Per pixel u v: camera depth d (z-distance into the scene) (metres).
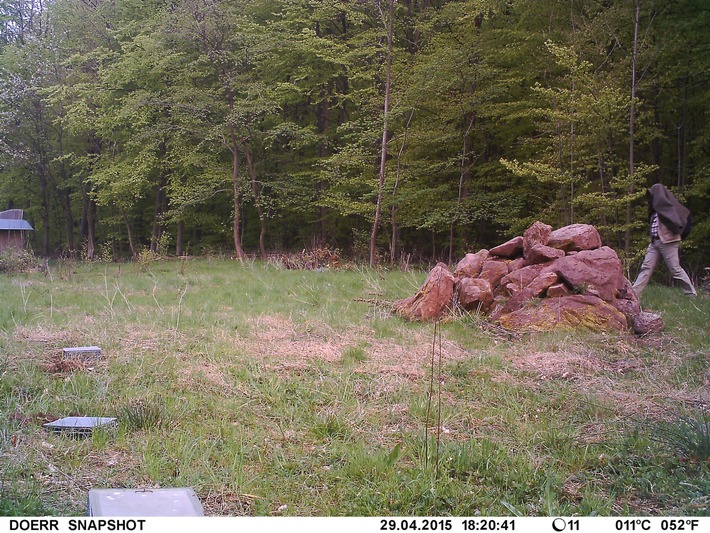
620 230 14.83
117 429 4.79
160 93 23.09
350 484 4.04
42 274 15.83
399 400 5.74
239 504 3.75
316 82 23.47
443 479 4.07
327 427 5.00
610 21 15.18
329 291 11.91
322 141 23.53
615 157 16.12
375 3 18.67
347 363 6.92
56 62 26.22
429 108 19.56
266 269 16.52
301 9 22.30
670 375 6.64
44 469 4.07
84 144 27.69
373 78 20.64
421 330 8.64
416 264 18.81
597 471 4.36
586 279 8.85
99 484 3.91
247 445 4.60
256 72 22.91
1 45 30.75
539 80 18.98
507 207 19.25
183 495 3.46
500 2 17.83
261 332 8.29
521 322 8.55
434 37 19.64
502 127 19.73
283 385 6.05
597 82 14.57
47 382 5.89
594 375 6.73
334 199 20.81
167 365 6.59
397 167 19.69
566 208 17.17
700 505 3.77
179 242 28.55
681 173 17.20
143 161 23.42
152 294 11.32
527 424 5.22
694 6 15.16
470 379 6.49
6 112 26.17
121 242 33.91
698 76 16.41
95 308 10.07
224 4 21.72
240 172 24.12
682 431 4.73
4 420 4.83
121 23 25.86
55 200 32.75
